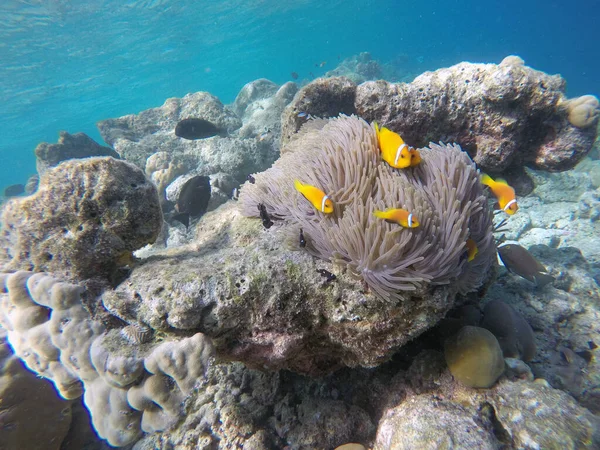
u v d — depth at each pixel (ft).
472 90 2.69
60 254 1.65
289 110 3.41
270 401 2.05
